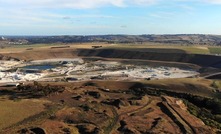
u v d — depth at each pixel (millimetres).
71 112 93688
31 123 79688
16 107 92812
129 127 83625
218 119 111312
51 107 96625
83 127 80812
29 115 86312
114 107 103562
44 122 81438
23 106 94750
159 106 110812
